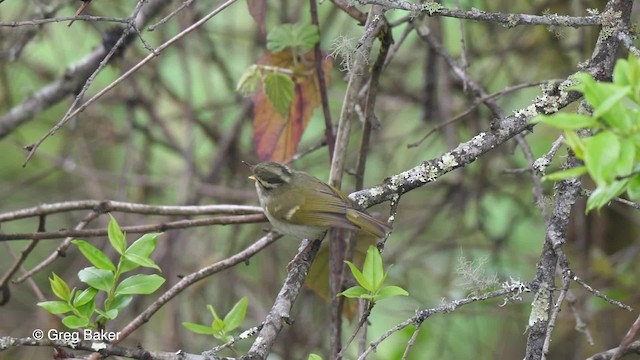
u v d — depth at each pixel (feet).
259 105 31.19
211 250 46.42
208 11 43.68
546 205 27.99
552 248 21.35
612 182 15.60
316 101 31.40
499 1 42.98
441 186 44.14
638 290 40.22
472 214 50.16
